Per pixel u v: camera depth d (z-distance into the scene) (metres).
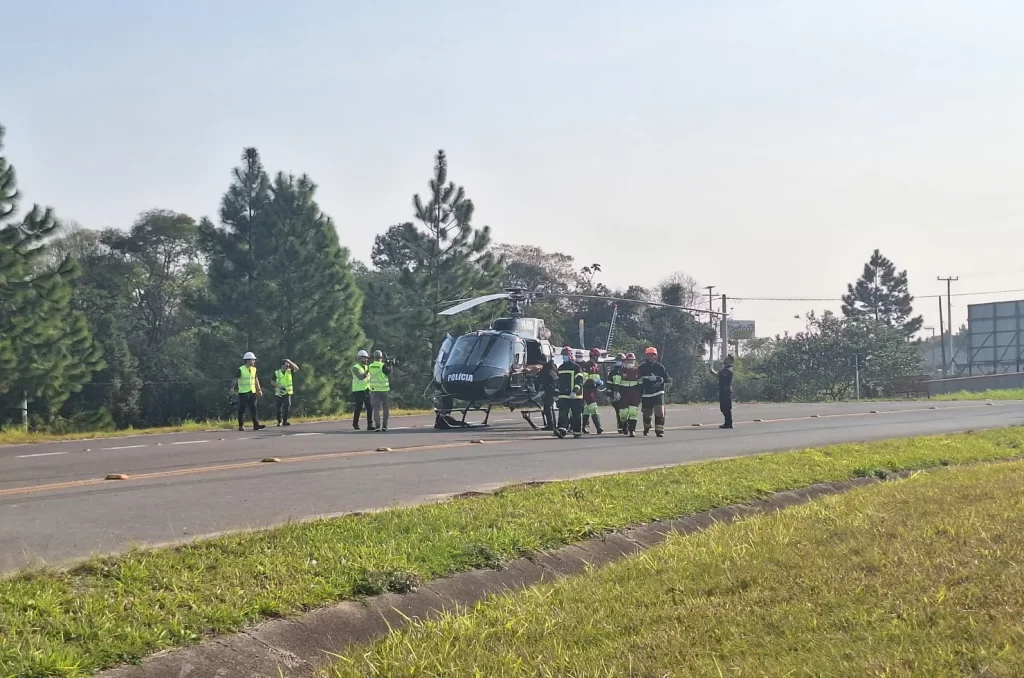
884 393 63.72
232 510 11.11
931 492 12.45
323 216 46.66
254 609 7.09
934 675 5.59
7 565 8.12
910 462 17.33
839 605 7.16
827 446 19.62
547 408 24.95
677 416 33.12
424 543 9.23
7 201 36.53
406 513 10.48
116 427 49.34
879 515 10.69
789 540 9.56
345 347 46.91
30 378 37.34
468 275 50.56
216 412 46.16
